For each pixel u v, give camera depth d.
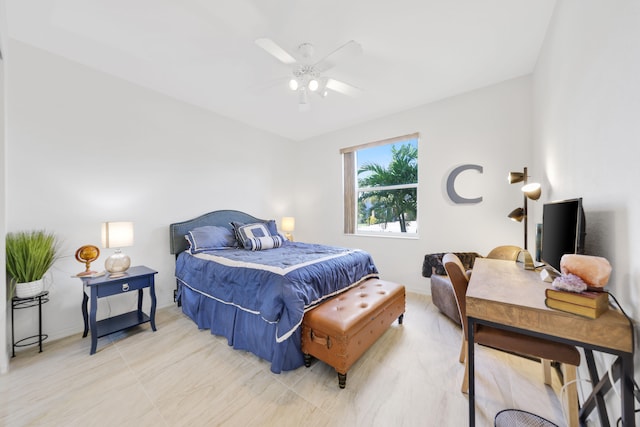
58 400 1.51
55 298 2.22
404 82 2.79
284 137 4.64
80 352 2.01
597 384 1.12
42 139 2.17
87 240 2.41
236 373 1.76
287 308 1.74
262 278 1.93
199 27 1.92
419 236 3.43
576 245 1.10
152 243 2.88
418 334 2.29
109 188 2.56
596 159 1.19
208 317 2.40
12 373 1.75
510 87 2.76
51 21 1.86
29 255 1.95
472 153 3.01
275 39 2.04
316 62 2.29
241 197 3.90
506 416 1.35
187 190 3.22
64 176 2.28
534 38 2.10
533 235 2.62
